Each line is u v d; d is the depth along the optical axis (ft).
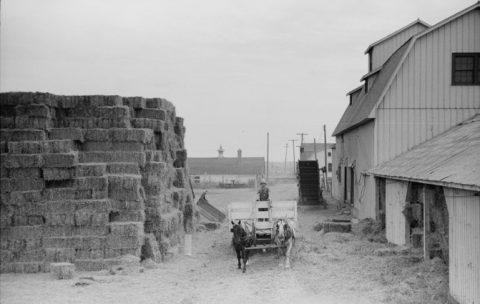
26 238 50.11
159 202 56.49
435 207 49.65
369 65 100.58
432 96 75.15
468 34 74.43
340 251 59.21
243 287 44.06
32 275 48.52
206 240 71.97
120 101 57.16
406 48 75.87
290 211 60.90
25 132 51.90
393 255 54.39
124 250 51.34
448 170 43.50
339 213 100.48
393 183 63.21
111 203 52.37
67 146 51.67
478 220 34.50
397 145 75.77
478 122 67.67
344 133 113.91
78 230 51.01
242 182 248.52
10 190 50.67
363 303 38.32
